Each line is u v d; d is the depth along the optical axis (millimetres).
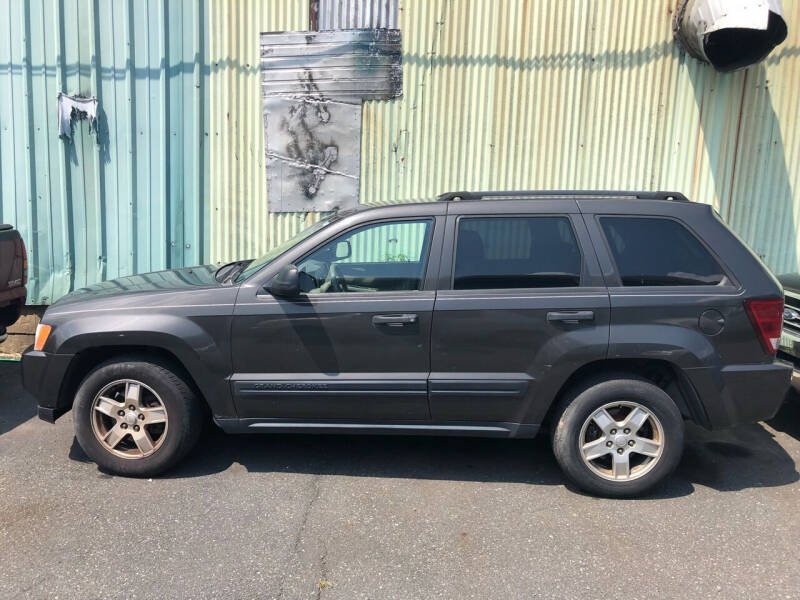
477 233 3768
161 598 2809
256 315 3736
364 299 3715
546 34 6387
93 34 6523
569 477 3756
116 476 3990
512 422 3762
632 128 6477
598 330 3582
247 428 3904
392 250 3838
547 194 3988
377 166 6664
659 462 3678
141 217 6809
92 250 6863
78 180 6766
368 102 6555
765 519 3516
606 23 6340
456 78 6480
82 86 6602
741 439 4664
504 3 6348
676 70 6348
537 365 3641
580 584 2924
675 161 6496
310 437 4645
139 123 6672
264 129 6641
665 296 3590
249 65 6578
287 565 3057
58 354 3869
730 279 3631
